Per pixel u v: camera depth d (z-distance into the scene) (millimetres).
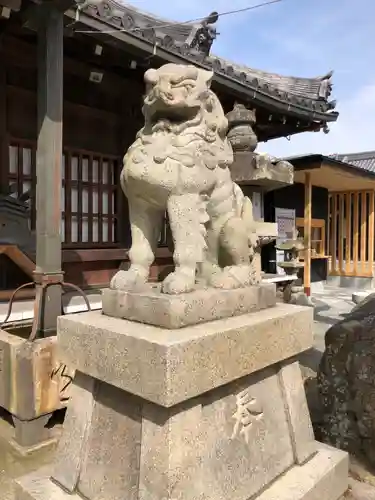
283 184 5020
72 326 1999
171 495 1615
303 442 2287
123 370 1740
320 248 10961
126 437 1841
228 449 1882
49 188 3432
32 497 1986
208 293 1958
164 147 2020
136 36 4609
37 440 2902
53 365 2943
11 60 4879
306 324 2297
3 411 3344
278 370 2258
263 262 9305
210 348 1724
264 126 8438
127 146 6055
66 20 4090
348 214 11445
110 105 5957
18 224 4402
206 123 2146
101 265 5855
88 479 1959
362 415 2738
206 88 2107
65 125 5430
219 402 1896
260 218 5336
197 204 2051
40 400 2879
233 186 2365
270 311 2213
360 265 11539
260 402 2098
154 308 1849
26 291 4609
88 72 5512
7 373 2947
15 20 4250
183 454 1674
